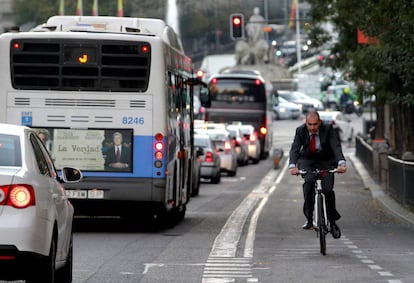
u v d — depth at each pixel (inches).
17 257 929.5
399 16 2185.0
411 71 2304.4
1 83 1802.4
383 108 4594.0
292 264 1338.6
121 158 1797.5
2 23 6117.1
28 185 940.0
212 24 7096.5
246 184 3599.9
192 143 2271.2
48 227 967.0
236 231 1854.1
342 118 6343.5
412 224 1953.7
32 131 1041.5
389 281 1170.0
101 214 1822.1
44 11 6043.3
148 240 1683.1
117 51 1802.4
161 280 1184.8
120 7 5989.2
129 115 1800.0
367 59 3070.9
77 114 1797.5
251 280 1185.4
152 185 1795.0
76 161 1797.5
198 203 2679.6
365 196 2942.9
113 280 1182.3
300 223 2033.7
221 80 5251.0
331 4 3671.3
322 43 4101.9
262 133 5255.9
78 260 1382.9
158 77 1801.2
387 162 3078.2
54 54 1801.2
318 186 1445.6
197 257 1423.5
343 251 1502.2
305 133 1441.9
